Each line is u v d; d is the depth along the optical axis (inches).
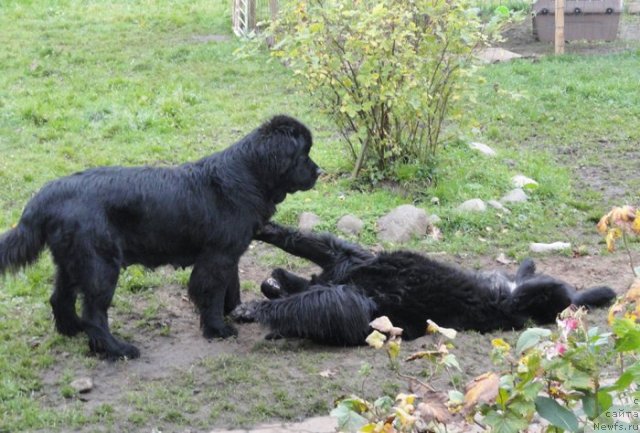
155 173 263.6
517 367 155.8
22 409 227.1
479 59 392.8
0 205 371.2
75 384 237.9
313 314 263.1
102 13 825.5
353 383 240.4
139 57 657.0
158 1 880.3
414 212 356.8
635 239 352.2
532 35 762.8
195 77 599.5
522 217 375.9
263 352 263.1
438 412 149.3
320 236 298.2
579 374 150.6
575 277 321.4
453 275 282.0
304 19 378.3
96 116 502.9
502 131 498.3
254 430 219.3
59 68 619.8
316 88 402.6
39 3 856.3
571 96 556.4
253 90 569.9
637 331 149.9
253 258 339.0
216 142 465.1
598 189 415.5
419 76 374.3
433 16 373.1
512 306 281.4
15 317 283.3
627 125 508.4
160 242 261.3
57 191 251.8
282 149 270.5
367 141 402.6
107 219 251.8
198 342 270.4
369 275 282.4
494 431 147.5
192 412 227.0
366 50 367.6
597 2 715.4
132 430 218.2
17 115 497.4
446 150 441.4
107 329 257.1
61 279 258.7
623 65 634.8
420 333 277.0
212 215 264.2
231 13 808.3
